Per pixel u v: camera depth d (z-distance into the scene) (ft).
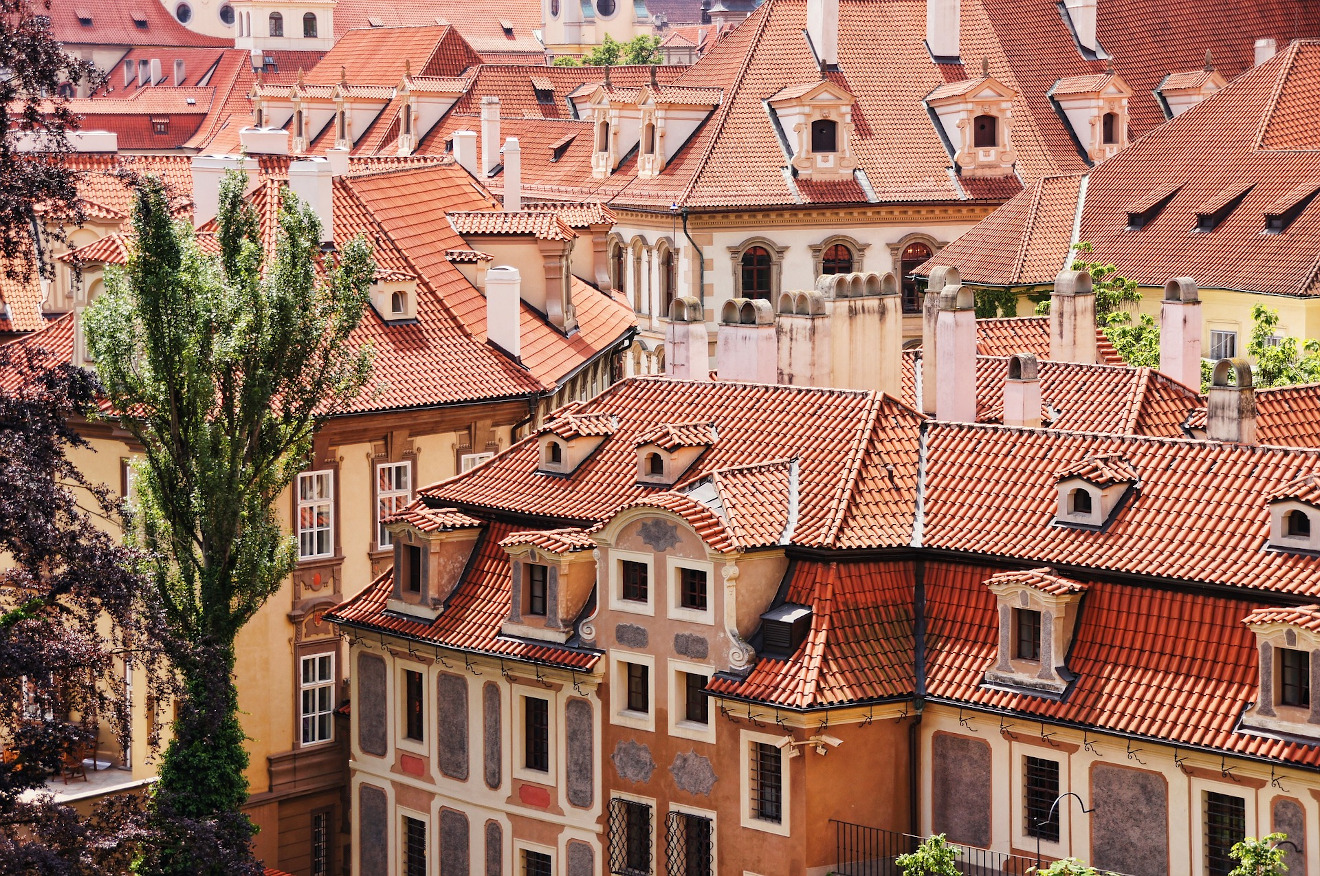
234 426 284.41
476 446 349.20
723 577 255.09
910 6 583.58
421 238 384.47
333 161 449.48
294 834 325.42
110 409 311.88
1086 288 340.59
